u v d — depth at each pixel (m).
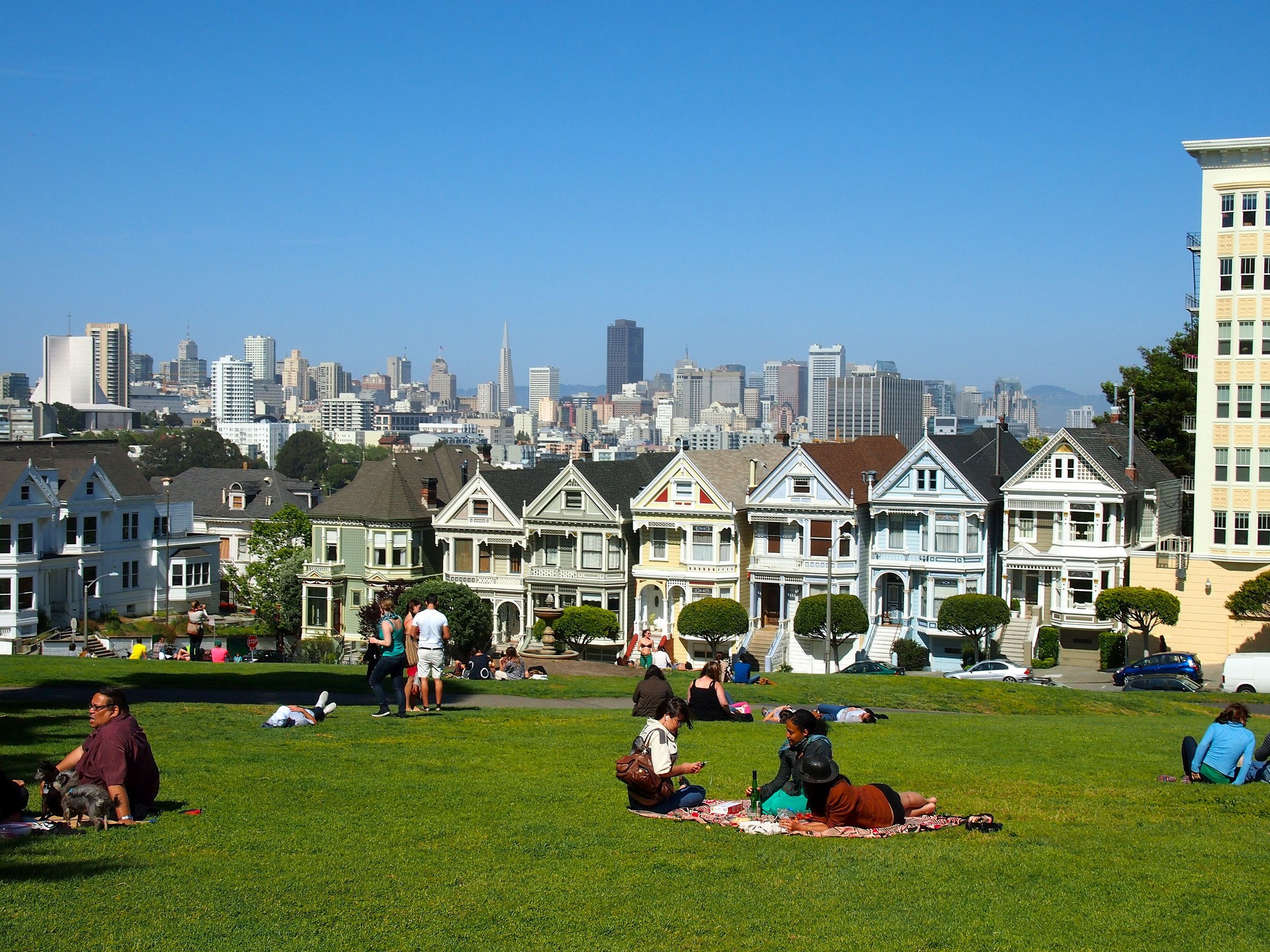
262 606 98.19
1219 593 71.31
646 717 33.09
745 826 19.95
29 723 29.38
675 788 22.09
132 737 20.16
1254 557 70.56
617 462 89.31
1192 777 25.64
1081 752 30.36
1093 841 19.69
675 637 81.88
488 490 87.56
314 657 74.88
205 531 122.12
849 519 78.44
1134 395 87.31
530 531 85.62
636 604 84.12
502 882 16.95
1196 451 72.50
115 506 91.12
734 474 85.19
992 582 77.62
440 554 93.31
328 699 33.38
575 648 81.69
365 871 17.41
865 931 15.30
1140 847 19.38
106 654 74.56
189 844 18.55
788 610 80.38
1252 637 70.56
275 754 26.64
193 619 65.69
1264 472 70.62
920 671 73.50
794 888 16.83
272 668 45.88
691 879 17.14
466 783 23.66
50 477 85.81
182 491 125.94
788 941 14.95
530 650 77.50
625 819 20.62
